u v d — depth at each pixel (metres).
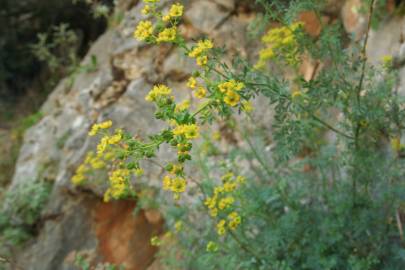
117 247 1.00
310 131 0.68
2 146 1.50
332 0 0.94
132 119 1.04
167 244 0.89
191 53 0.51
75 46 1.76
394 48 0.84
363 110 0.61
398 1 0.87
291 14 0.61
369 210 0.68
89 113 1.14
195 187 0.89
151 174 0.96
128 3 1.24
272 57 0.72
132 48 1.09
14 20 1.92
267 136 0.89
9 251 1.12
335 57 0.63
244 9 1.00
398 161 0.71
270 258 0.69
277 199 0.77
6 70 1.99
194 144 0.90
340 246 0.70
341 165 0.69
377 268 0.67
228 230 0.67
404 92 0.78
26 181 1.19
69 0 1.78
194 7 1.03
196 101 0.97
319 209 0.75
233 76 0.53
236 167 0.79
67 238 1.05
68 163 1.10
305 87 0.60
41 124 1.29
